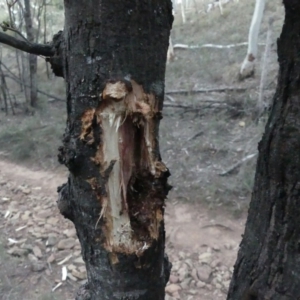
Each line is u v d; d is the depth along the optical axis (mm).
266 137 1434
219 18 11688
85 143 1046
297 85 1308
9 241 4035
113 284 1157
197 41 10188
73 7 1000
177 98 7469
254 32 7539
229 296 1723
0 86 8266
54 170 5414
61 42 1084
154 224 1139
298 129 1314
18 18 8609
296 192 1364
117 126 1023
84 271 3572
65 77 1098
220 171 4977
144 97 1034
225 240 3908
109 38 981
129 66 1000
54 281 3484
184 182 4805
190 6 15664
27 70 8391
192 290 3340
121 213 1096
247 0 12312
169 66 9141
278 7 10828
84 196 1106
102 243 1126
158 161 1104
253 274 1571
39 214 4477
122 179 1068
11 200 4785
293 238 1413
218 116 6500
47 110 7531
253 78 7766
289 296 1457
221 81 8070
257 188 1531
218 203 4387
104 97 998
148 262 1157
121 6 968
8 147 6113
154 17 1015
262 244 1524
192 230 4062
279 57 1370
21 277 3529
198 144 5602
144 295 1179
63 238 4055
